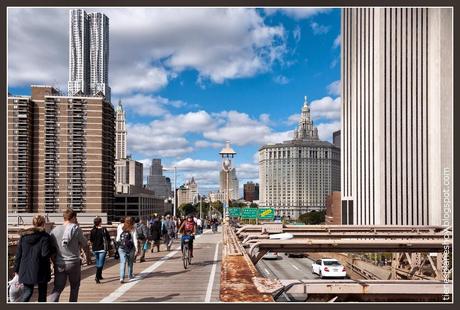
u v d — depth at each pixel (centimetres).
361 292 933
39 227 735
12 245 1137
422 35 7981
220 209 12625
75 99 15425
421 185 7775
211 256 1869
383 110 7894
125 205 17438
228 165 2919
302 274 4691
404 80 7969
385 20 7969
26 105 14775
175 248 2280
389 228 2366
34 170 15062
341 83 10300
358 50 9088
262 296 345
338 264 3853
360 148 8844
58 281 750
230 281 405
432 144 7725
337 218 11162
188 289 1096
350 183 9438
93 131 15475
